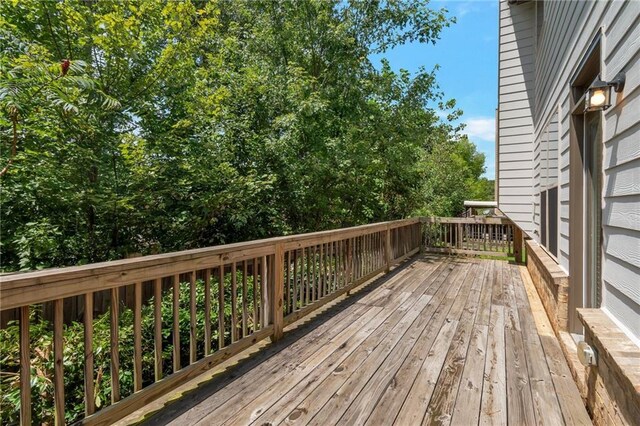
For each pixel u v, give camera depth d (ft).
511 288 15.89
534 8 19.86
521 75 20.86
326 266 13.00
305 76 25.27
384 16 29.30
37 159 15.19
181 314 14.30
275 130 22.75
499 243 24.95
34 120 14.24
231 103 22.11
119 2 16.62
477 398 6.83
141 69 17.62
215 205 18.72
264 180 21.38
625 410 4.74
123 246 17.58
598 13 7.08
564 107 10.91
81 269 5.31
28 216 15.49
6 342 9.84
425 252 27.22
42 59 13.51
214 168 19.31
